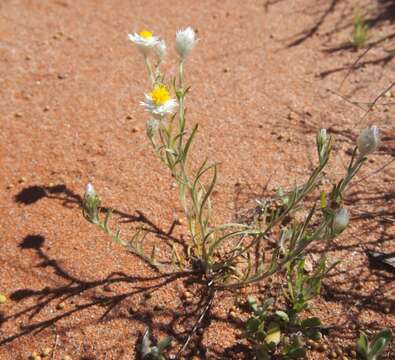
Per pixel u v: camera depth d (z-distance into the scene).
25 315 0.33
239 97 0.53
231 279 0.35
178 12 0.67
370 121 0.49
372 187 0.42
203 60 0.58
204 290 0.35
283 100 0.52
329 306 0.34
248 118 0.50
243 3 0.68
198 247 0.36
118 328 0.33
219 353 0.32
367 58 0.57
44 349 0.32
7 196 0.42
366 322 0.33
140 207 0.41
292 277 0.35
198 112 0.51
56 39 0.61
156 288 0.35
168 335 0.33
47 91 0.53
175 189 0.42
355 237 0.38
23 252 0.37
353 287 0.35
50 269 0.36
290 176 0.43
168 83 0.54
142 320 0.33
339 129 0.48
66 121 0.50
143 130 0.49
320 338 0.32
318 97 0.52
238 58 0.58
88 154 0.46
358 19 0.60
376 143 0.27
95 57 0.58
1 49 0.59
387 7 0.65
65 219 0.40
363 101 0.51
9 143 0.47
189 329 0.33
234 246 0.38
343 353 0.32
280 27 0.63
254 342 0.31
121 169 0.44
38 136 0.48
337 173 0.43
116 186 0.43
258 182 0.43
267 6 0.67
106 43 0.61
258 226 0.39
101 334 0.33
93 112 0.51
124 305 0.34
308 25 0.63
